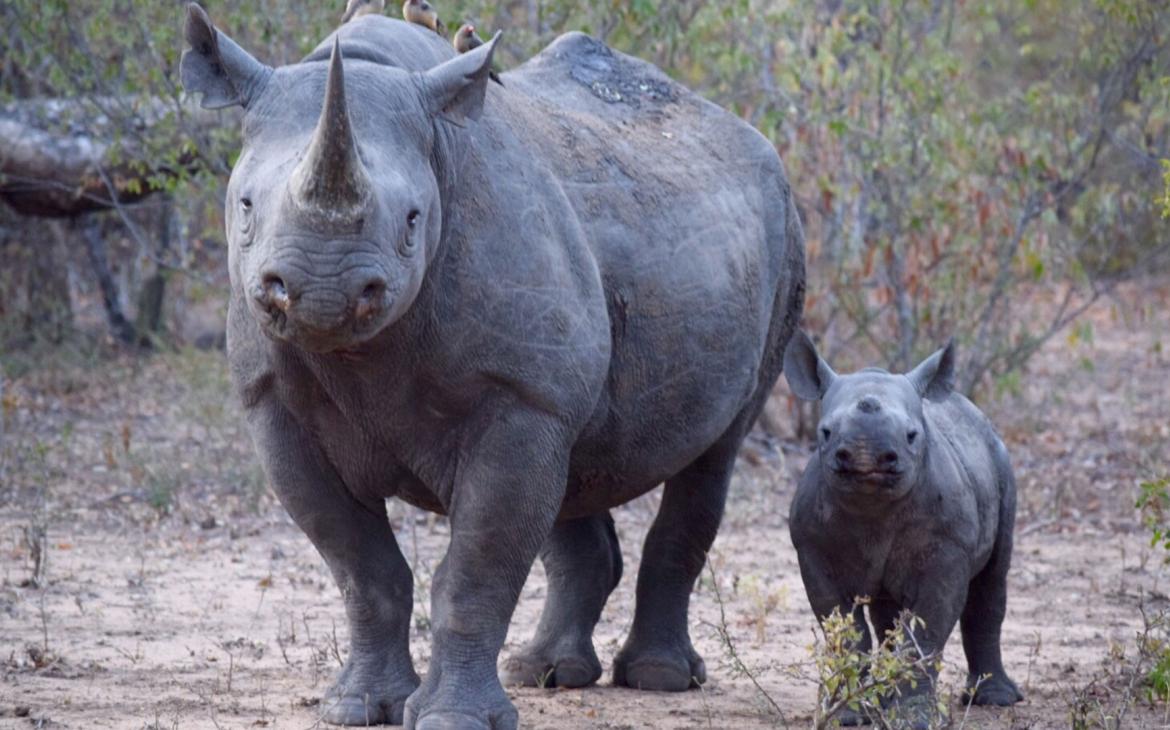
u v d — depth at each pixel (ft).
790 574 105.60
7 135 154.10
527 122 64.34
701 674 77.51
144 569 101.45
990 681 73.41
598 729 66.69
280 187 50.65
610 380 65.31
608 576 78.28
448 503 60.59
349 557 64.23
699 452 72.08
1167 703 70.95
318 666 76.95
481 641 60.49
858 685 60.03
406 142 54.08
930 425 67.62
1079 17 153.48
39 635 82.69
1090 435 167.32
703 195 72.38
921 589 66.39
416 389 58.44
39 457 125.39
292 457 62.28
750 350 74.28
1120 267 214.48
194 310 228.02
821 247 151.94
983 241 150.10
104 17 131.64
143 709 67.36
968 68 155.84
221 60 55.21
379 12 66.54
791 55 141.59
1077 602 99.45
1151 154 154.92
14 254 198.70
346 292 48.42
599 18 135.03
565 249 61.05
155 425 155.84
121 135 140.36
